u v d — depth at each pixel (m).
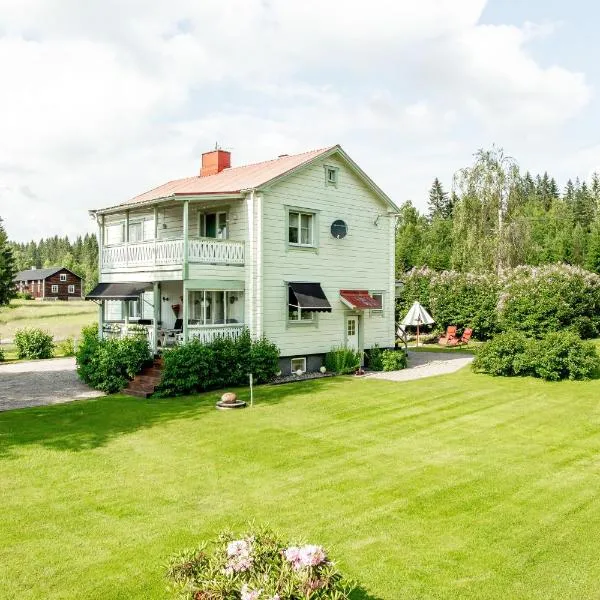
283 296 21.25
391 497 9.09
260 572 5.12
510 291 31.48
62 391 18.84
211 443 12.26
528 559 7.02
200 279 19.22
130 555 7.15
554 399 16.66
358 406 15.91
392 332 26.17
